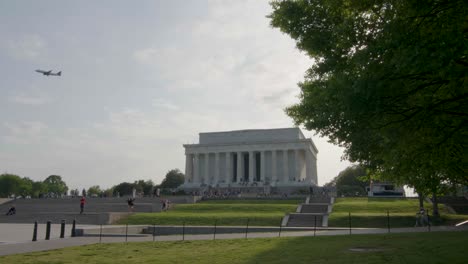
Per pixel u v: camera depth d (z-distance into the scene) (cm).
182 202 9256
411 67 1277
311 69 2228
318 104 1977
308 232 3953
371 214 5962
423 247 2336
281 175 14262
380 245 2516
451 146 1808
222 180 14638
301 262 1920
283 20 2131
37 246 2856
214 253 2370
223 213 6600
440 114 1531
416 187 2441
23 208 8569
